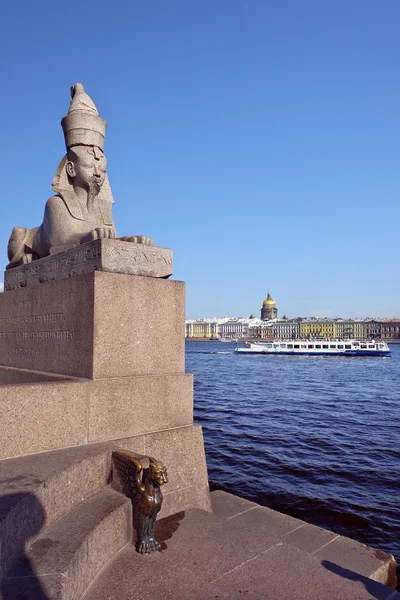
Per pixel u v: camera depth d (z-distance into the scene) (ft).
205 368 188.65
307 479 38.24
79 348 15.05
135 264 15.67
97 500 11.70
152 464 11.44
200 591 10.00
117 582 10.07
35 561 8.61
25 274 19.81
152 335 15.69
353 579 11.00
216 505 16.47
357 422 66.28
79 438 13.35
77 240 17.93
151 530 11.61
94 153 18.48
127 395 14.46
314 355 286.66
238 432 57.36
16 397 12.17
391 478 38.70
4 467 11.11
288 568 11.33
